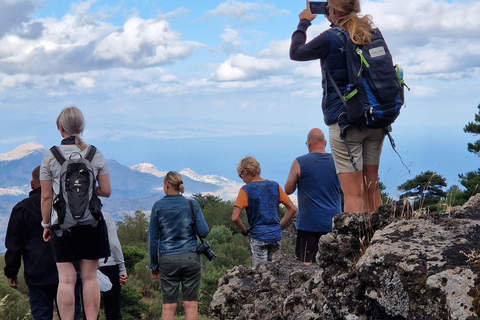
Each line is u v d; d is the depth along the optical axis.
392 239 2.62
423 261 2.34
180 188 5.90
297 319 3.81
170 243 5.79
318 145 6.01
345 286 2.75
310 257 5.74
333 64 3.59
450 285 2.15
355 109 3.38
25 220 5.18
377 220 3.14
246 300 5.32
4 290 15.96
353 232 3.18
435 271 2.25
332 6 3.63
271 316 4.36
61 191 4.26
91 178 4.34
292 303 3.98
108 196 4.67
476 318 1.99
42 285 5.15
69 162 4.31
